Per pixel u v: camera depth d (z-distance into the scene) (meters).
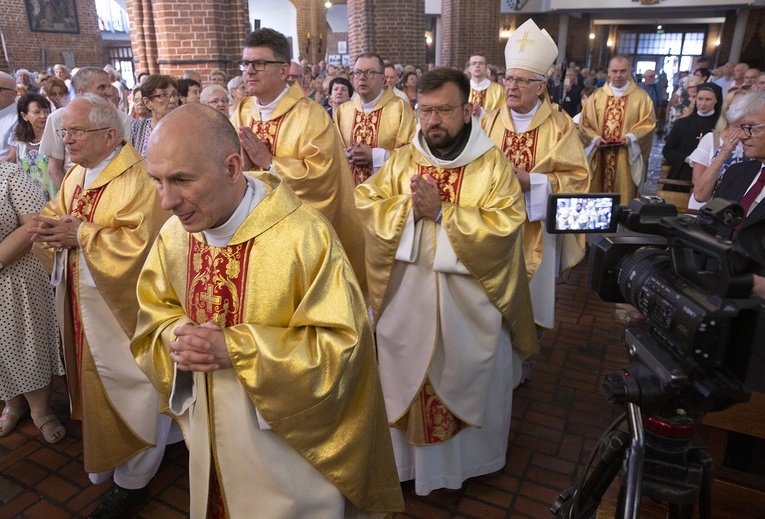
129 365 2.39
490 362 2.41
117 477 2.48
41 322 2.96
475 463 2.61
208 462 1.57
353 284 1.52
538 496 2.56
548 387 3.44
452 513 2.47
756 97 2.20
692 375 1.17
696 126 5.51
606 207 1.43
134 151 2.51
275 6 18.83
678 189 5.64
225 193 1.40
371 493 1.70
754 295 1.10
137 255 2.35
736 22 21.83
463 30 17.53
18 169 2.73
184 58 6.76
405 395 2.45
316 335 1.46
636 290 1.33
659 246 1.44
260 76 3.31
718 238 1.10
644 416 1.40
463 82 2.34
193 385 1.58
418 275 2.39
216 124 1.37
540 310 3.43
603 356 3.81
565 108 14.17
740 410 1.89
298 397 1.41
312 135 3.38
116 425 2.41
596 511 1.71
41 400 3.05
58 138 3.95
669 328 1.19
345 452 1.56
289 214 1.51
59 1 18.95
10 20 17.89
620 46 26.50
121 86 9.52
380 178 2.61
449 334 2.36
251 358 1.40
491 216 2.31
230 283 1.50
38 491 2.66
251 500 1.53
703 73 10.60
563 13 23.28
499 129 3.60
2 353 2.85
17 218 2.72
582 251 3.68
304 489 1.53
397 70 9.34
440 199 2.32
